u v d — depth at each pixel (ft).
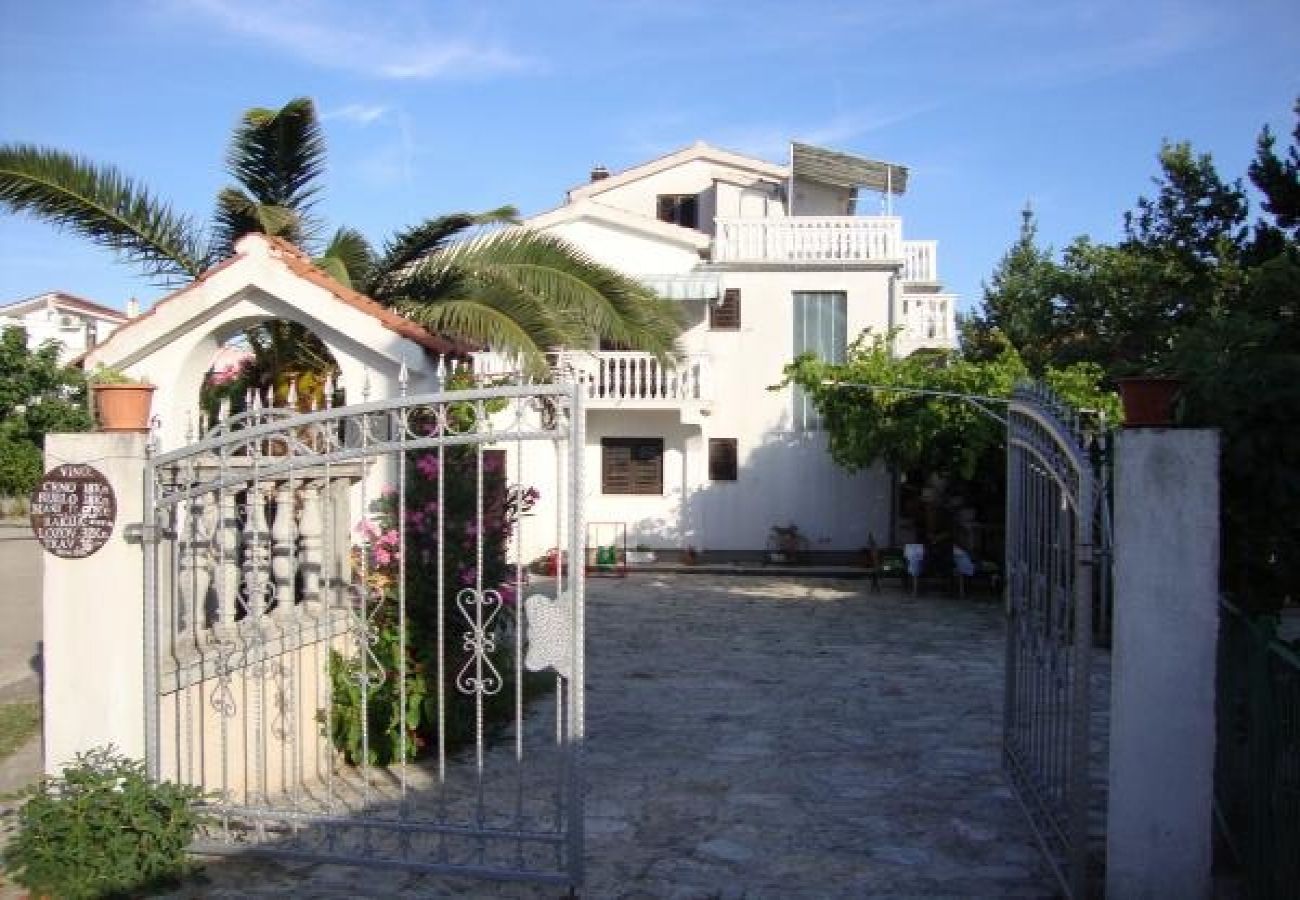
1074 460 17.85
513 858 19.80
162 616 20.30
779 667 40.19
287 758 23.22
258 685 20.94
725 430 79.77
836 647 44.83
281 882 18.37
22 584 59.98
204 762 21.07
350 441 26.76
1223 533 18.49
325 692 24.77
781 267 79.46
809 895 18.48
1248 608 18.63
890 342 71.15
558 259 41.50
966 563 61.21
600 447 80.23
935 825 22.17
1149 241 74.13
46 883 17.67
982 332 107.34
